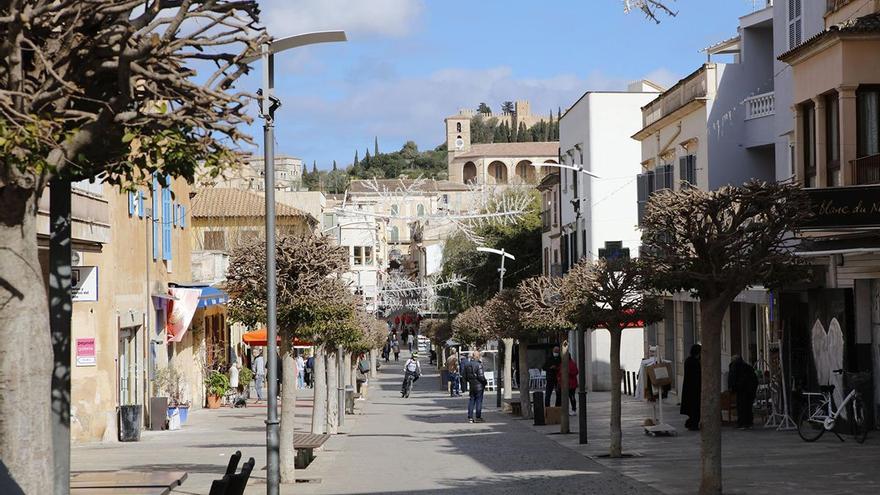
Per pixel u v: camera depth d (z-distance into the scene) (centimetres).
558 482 1916
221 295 4341
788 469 1927
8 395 902
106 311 2956
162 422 3369
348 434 3312
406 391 6041
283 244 1995
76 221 2547
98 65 935
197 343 4691
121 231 3253
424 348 12444
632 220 6009
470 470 2170
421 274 10275
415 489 1858
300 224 6562
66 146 912
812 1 3117
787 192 1636
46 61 871
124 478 1432
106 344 2948
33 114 874
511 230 7788
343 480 2011
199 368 4684
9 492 763
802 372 2884
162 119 919
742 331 3766
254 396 5662
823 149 2650
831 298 2672
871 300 2602
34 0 907
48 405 920
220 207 6450
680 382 4397
